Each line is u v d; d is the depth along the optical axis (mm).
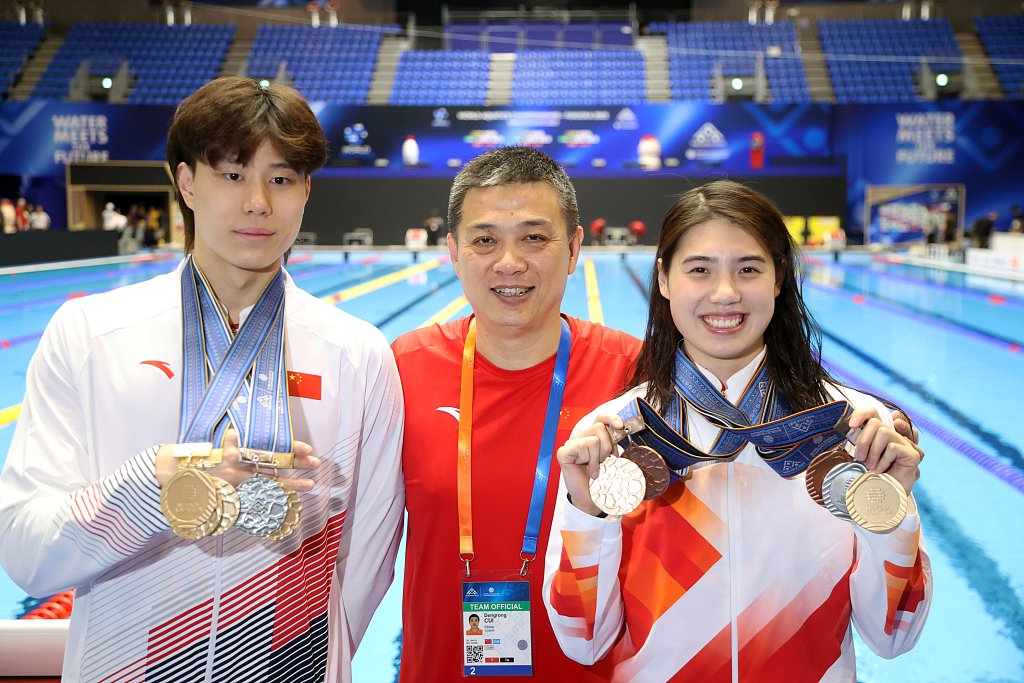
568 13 18828
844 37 18031
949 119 15680
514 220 1432
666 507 1312
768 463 1270
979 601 2732
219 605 1256
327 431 1344
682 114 15977
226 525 1113
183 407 1241
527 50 18344
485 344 1591
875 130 15781
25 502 1204
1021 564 3008
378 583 1503
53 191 16203
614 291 10031
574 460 1236
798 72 17156
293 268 13352
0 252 11906
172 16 19000
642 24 19297
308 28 18844
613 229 16234
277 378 1282
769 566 1268
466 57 18141
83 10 18922
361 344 1402
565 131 16156
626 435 1261
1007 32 17859
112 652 1240
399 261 14625
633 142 16094
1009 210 15773
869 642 1331
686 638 1270
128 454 1256
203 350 1274
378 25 19297
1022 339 7270
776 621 1259
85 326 1279
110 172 16078
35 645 1872
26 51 17719
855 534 1283
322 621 1358
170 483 1104
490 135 16234
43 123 16078
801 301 1347
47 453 1229
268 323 1309
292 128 1237
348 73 17812
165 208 17062
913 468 1209
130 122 16094
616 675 1332
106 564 1170
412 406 1584
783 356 1333
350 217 16484
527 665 1497
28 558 1180
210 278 1311
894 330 7770
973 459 4184
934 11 18578
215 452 1141
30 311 8734
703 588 1274
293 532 1267
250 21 19312
